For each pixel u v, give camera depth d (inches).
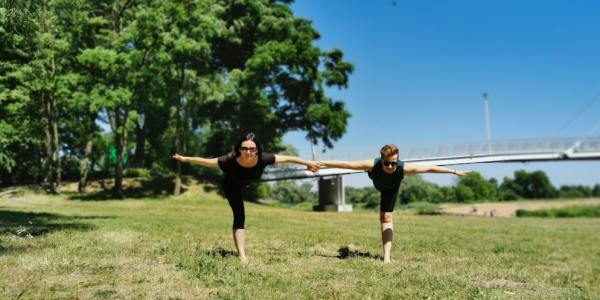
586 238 626.2
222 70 1750.7
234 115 1680.6
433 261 287.6
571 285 230.7
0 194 1368.1
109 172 1887.3
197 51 1333.7
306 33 1694.1
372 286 193.0
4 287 170.6
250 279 194.7
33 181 1887.3
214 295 167.5
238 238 251.4
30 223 443.2
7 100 1176.2
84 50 1288.1
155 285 180.5
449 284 203.0
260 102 1589.6
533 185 3663.9
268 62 1524.4
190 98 1515.7
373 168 260.1
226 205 1390.3
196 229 438.3
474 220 1067.9
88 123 1509.6
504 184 3698.3
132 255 248.7
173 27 1327.5
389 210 277.0
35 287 173.0
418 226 668.7
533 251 388.5
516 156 1247.5
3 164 1550.2
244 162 235.5
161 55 1268.5
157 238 344.2
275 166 1647.4
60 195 1393.9
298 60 1624.0
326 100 1695.4
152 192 1550.2
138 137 1940.2
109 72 1310.3
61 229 396.8
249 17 1679.4
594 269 305.0
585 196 4065.0
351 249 332.2
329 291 180.2
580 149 1272.1
